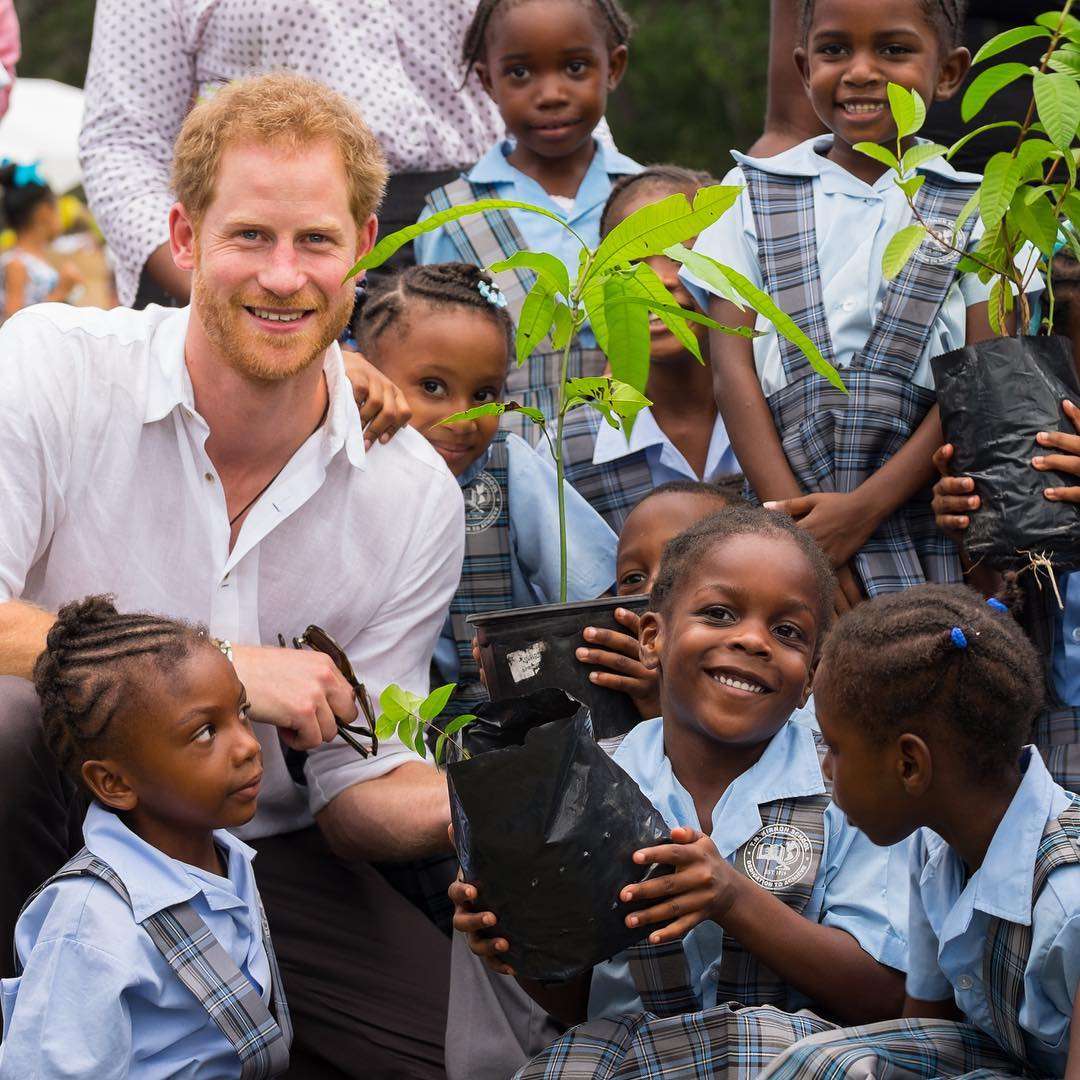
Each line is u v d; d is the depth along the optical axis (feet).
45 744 9.36
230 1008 8.62
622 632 9.77
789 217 11.69
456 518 11.05
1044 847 7.77
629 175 13.42
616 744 9.44
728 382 11.52
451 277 12.11
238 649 9.89
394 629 10.99
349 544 10.67
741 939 8.28
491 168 13.79
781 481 11.25
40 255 31.42
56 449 10.05
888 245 10.22
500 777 7.45
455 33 14.60
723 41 46.93
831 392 11.21
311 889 10.85
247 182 9.62
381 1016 10.43
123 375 10.14
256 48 13.91
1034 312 11.24
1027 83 13.57
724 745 9.01
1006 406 9.81
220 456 10.33
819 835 8.86
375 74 13.96
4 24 15.01
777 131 13.88
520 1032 9.20
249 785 9.03
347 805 10.52
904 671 7.76
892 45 11.44
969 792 7.91
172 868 8.79
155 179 13.98
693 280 11.84
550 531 11.87
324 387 10.62
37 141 33.76
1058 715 10.48
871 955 8.57
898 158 11.20
